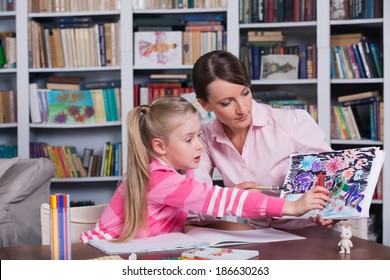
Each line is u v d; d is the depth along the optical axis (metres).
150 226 1.50
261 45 4.08
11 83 4.51
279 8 4.03
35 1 4.21
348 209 1.33
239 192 1.43
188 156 1.50
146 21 4.14
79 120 4.21
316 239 1.44
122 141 4.14
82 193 4.49
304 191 1.48
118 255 1.29
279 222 1.83
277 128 1.81
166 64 4.11
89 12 4.16
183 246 1.35
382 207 3.94
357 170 1.39
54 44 4.19
